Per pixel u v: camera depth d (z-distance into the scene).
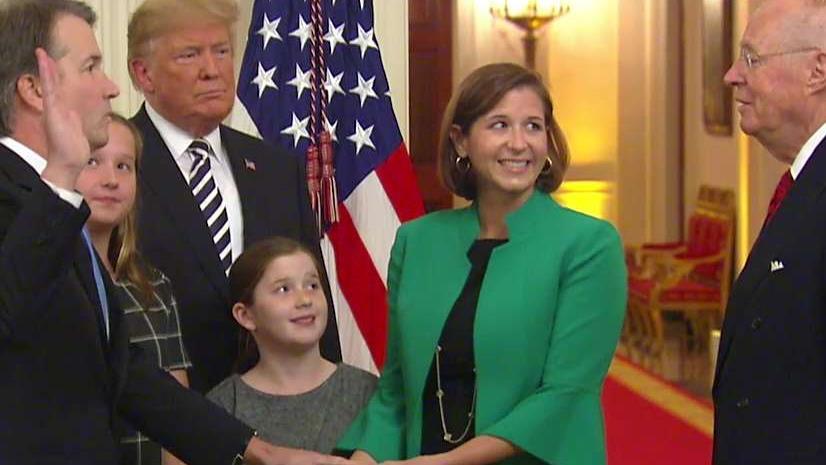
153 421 2.86
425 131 10.27
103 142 2.44
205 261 3.49
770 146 2.76
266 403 3.29
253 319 3.33
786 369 2.54
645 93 12.41
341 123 4.42
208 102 3.51
